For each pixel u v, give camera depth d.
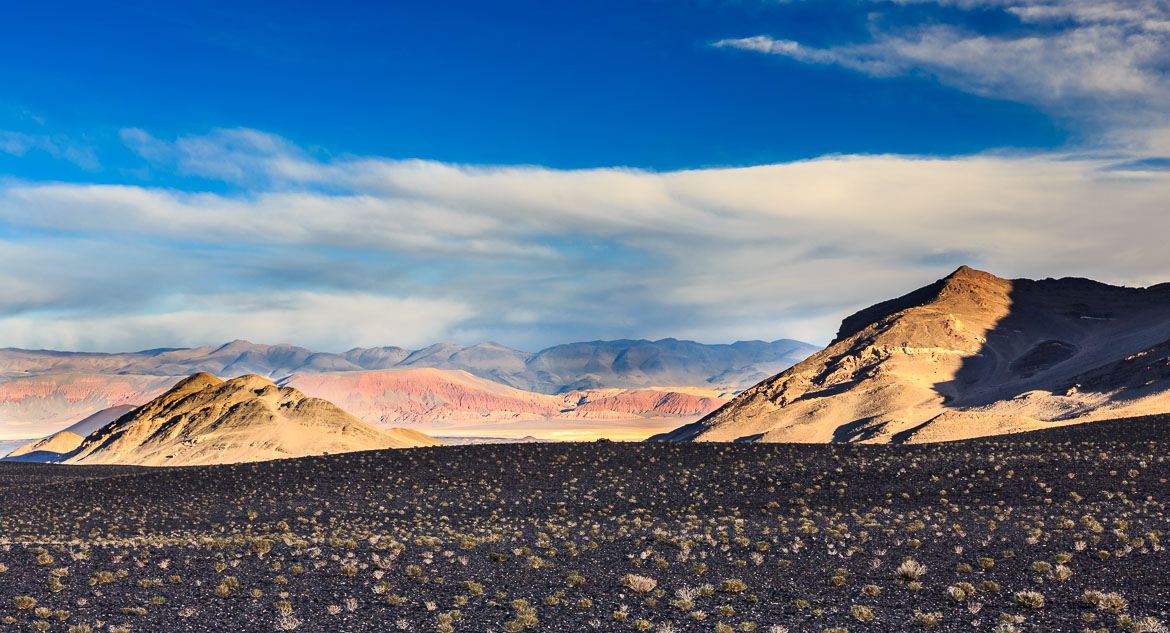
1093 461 42.81
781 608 20.92
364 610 21.17
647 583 22.95
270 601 21.78
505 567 25.83
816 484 43.50
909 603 20.94
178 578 23.52
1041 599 20.09
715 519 36.72
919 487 40.88
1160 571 22.03
